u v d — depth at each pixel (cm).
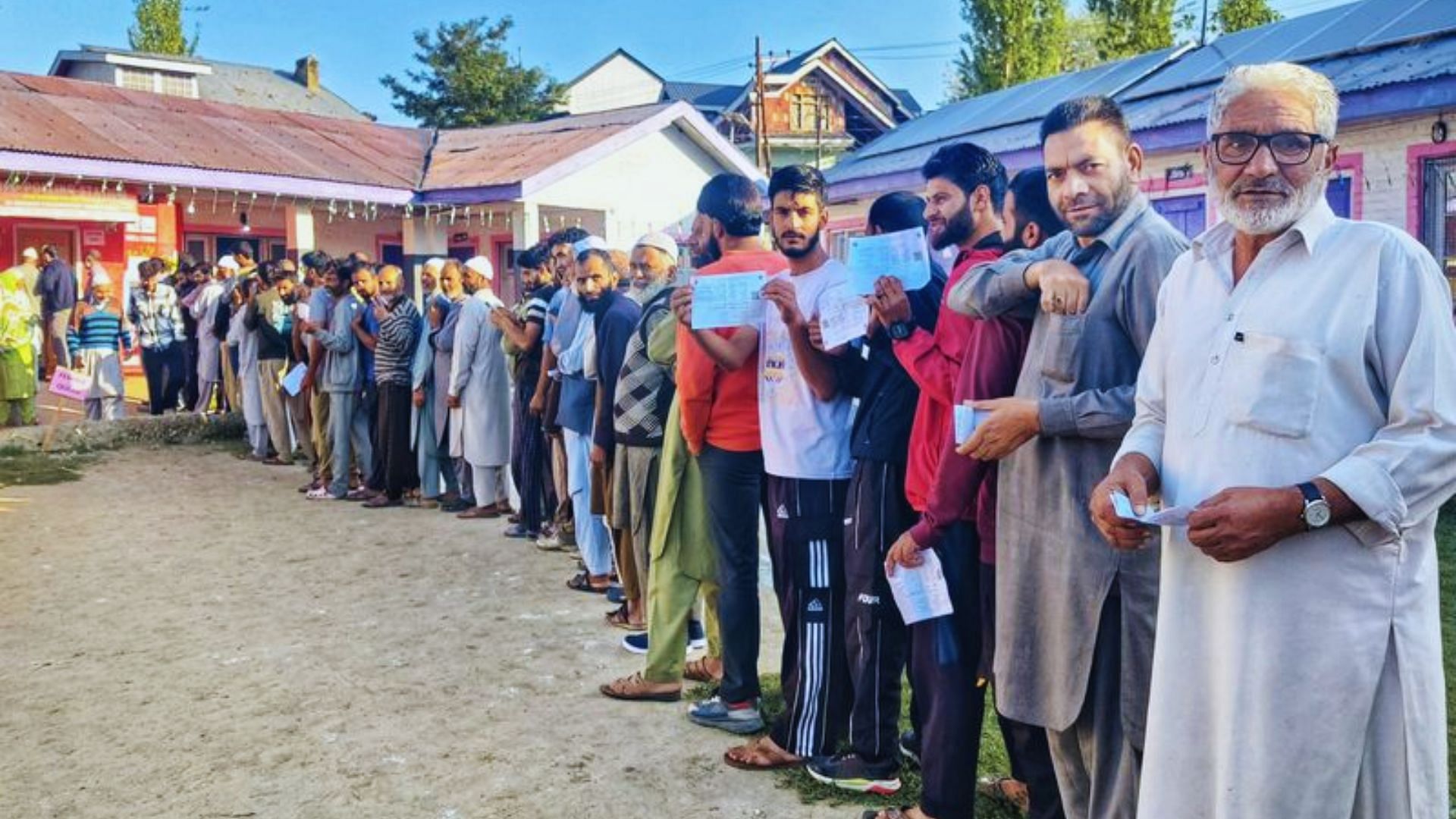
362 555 704
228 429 1209
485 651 519
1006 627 274
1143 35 2728
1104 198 263
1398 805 204
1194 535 204
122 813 365
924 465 323
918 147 1605
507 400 791
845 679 378
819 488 370
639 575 508
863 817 348
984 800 365
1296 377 206
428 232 1741
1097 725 260
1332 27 1146
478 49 3988
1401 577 203
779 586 387
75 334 1262
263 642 537
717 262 405
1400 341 202
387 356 839
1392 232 207
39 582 648
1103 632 256
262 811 366
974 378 291
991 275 278
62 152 1355
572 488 611
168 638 544
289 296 1001
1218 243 226
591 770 392
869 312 329
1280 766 205
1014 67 3175
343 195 1600
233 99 3575
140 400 1495
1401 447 197
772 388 376
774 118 3391
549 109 4069
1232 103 211
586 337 576
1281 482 207
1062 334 262
